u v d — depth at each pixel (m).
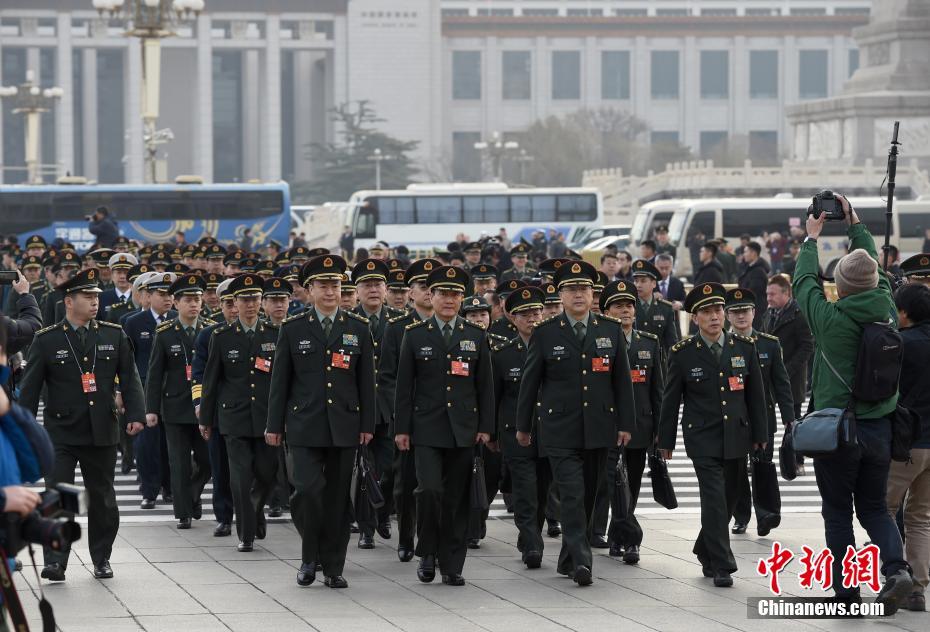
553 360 22.88
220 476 27.88
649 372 26.59
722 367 23.06
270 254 65.19
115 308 37.19
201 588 22.03
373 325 29.95
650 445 26.55
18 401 22.95
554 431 22.80
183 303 29.86
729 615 19.91
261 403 26.36
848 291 19.69
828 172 150.88
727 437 22.89
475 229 133.38
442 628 19.00
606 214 168.12
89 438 22.83
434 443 22.59
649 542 26.84
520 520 24.59
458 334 22.92
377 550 26.23
